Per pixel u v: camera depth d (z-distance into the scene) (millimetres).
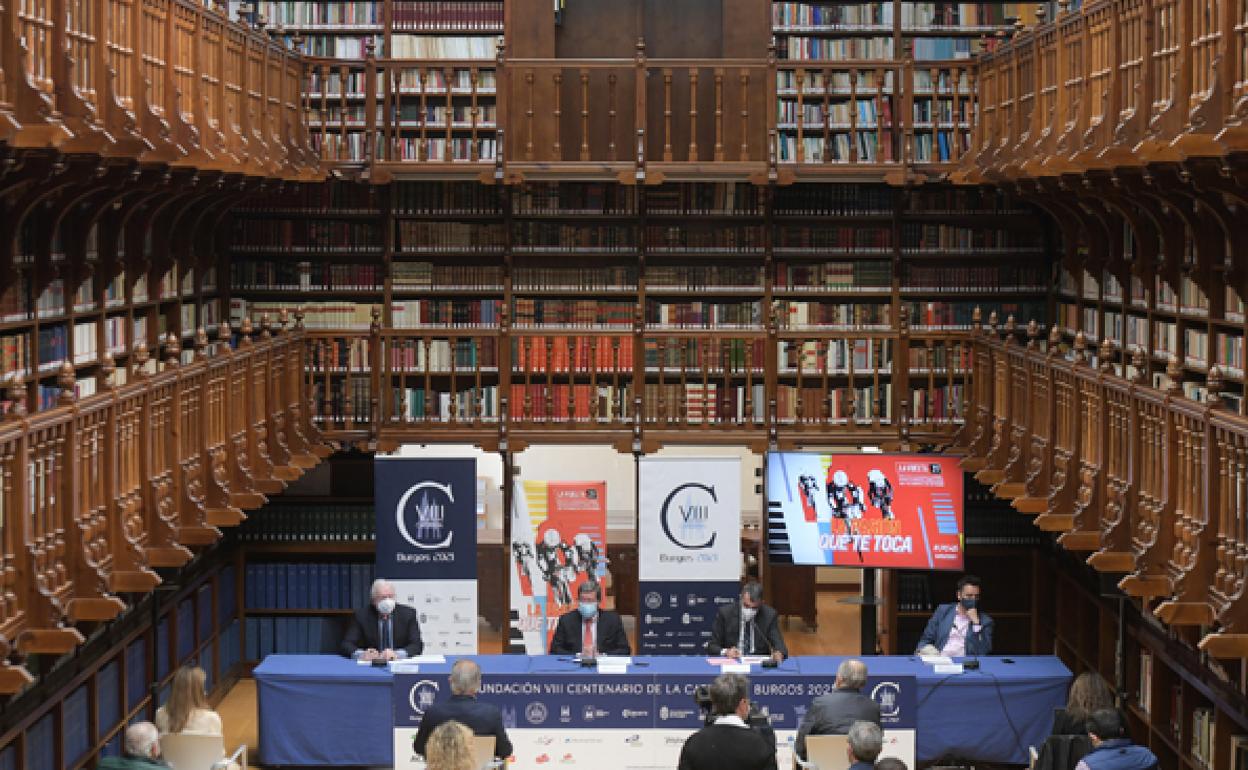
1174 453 8609
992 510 13859
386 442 13500
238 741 12031
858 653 15133
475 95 13594
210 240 13523
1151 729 10695
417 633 11680
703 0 14203
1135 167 9797
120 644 10570
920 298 14375
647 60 13414
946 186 14266
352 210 14242
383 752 11055
